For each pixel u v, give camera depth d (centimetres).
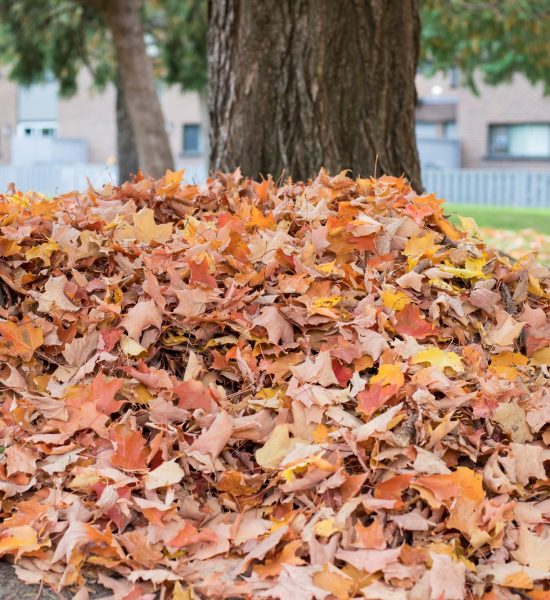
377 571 210
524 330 304
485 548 222
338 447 239
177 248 311
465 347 281
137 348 277
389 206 338
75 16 1345
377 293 295
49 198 377
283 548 218
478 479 225
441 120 2695
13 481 245
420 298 301
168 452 248
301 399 255
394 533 222
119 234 319
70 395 263
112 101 2930
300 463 231
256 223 327
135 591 206
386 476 235
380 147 467
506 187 2106
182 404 264
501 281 318
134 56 1146
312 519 222
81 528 218
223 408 264
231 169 474
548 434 259
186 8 1318
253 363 277
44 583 214
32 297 299
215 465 245
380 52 465
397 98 473
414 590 202
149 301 283
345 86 461
